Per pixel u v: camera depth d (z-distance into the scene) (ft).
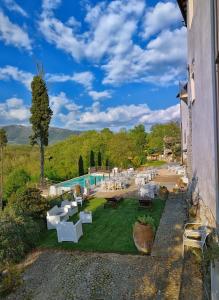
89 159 136.36
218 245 19.07
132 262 25.81
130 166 129.90
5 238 27.94
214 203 24.81
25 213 35.24
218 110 23.04
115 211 45.68
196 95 37.83
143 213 43.34
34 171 116.88
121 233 34.22
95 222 39.70
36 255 28.96
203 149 31.73
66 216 40.98
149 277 22.84
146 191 53.93
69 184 86.84
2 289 21.71
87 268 25.22
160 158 182.09
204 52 29.27
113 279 22.97
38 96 88.07
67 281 23.18
